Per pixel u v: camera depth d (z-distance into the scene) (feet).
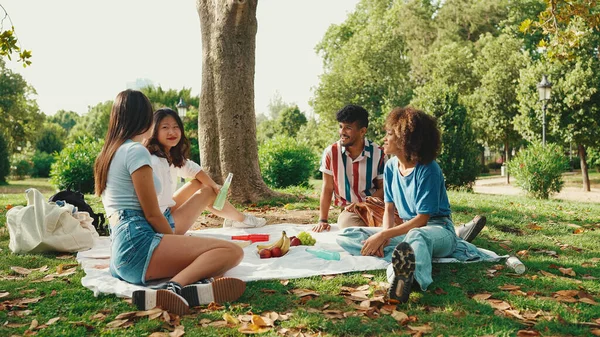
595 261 13.16
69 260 13.94
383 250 12.71
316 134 125.49
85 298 10.19
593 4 25.98
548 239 16.31
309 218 21.21
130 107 10.70
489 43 88.94
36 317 9.23
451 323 8.68
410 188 11.93
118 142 10.57
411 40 114.73
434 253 11.69
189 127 88.07
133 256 10.18
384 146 12.12
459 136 47.42
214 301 9.61
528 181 44.65
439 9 116.57
